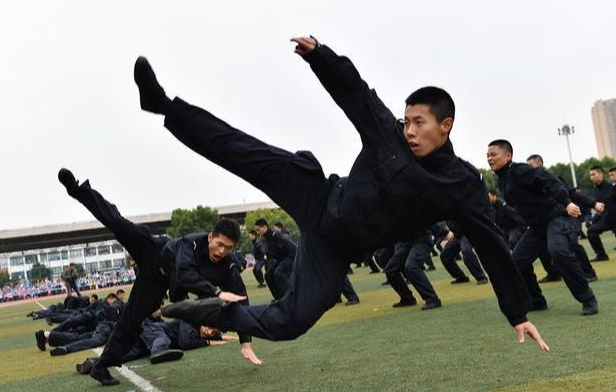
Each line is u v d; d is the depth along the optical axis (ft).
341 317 30.35
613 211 43.83
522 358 16.06
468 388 13.61
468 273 50.08
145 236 17.85
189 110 11.59
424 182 10.59
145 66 10.93
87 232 201.05
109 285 174.91
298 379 16.57
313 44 10.31
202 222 210.59
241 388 16.17
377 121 10.82
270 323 11.14
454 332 21.48
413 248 30.01
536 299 24.43
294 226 204.03
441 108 10.64
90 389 18.19
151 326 24.13
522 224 35.63
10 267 264.72
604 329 18.80
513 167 23.54
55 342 29.84
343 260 11.49
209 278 16.43
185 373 19.34
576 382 13.15
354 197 10.85
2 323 61.05
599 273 36.47
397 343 20.61
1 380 22.24
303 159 11.75
